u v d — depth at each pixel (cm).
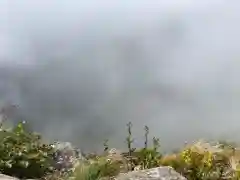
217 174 702
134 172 670
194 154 725
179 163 738
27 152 812
